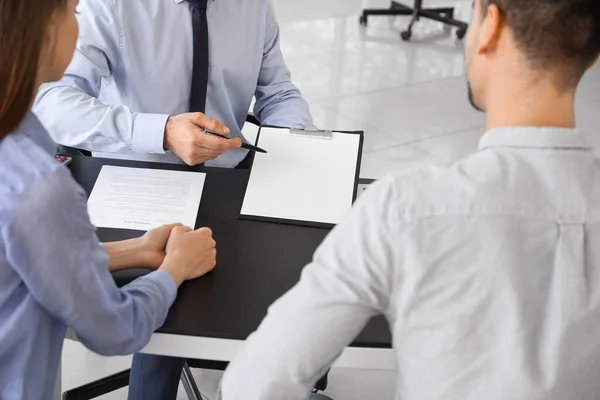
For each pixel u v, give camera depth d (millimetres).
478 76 917
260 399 903
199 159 1634
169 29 1864
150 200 1553
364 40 5059
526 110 875
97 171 1644
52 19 1028
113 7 1803
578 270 848
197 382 2252
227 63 1957
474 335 851
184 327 1225
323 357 891
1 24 983
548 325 852
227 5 1929
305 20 5348
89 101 1729
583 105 4281
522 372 843
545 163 867
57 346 1167
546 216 849
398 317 874
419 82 4473
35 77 1029
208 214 1523
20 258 1036
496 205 841
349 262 864
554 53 840
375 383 2285
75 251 1062
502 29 862
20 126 1062
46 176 1028
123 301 1168
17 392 1105
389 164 3584
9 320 1076
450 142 3828
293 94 2150
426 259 838
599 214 860
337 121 3959
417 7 5156
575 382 861
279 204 1531
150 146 1665
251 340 923
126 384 2086
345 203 1537
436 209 840
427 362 874
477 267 836
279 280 1348
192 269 1328
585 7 811
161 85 1895
